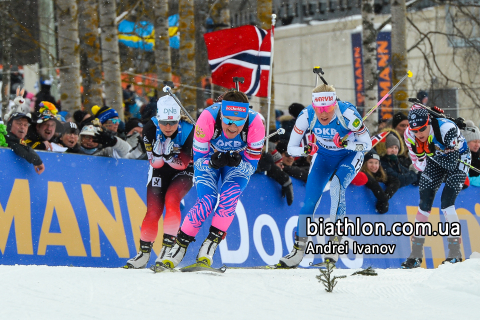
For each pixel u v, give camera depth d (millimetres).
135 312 9758
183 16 40906
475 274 13359
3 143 17578
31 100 47344
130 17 53312
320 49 73375
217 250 20922
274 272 16516
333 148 19047
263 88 28125
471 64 53500
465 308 10703
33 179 17641
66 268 14719
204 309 10125
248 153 15719
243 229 21922
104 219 19094
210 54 28219
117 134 23594
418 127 22234
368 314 10039
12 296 10547
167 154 16484
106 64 39062
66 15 38062
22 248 17062
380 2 66000
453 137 22359
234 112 14867
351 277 15680
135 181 20281
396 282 14102
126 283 12227
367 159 25391
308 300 11273
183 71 41031
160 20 41344
